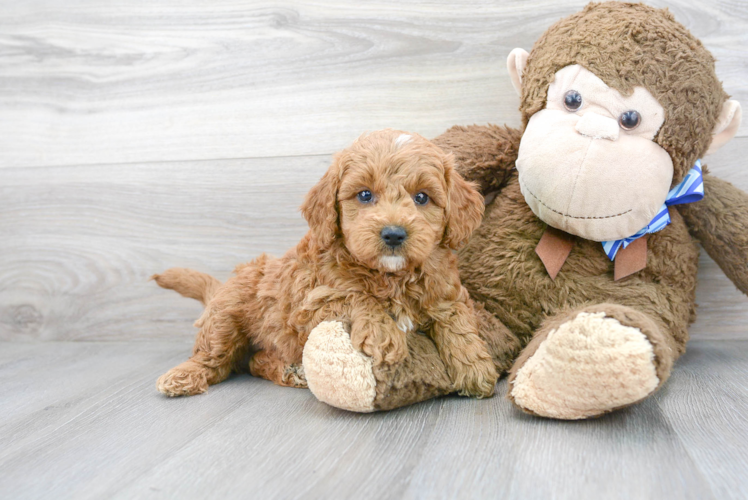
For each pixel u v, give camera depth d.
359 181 1.49
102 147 2.56
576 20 1.75
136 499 1.09
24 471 1.24
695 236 1.94
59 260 2.62
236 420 1.50
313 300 1.56
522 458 1.18
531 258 1.82
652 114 1.59
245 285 1.90
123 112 2.53
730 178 2.13
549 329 1.41
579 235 1.71
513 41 2.22
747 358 1.96
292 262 1.73
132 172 2.53
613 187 1.57
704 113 1.61
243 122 2.44
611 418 1.39
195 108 2.47
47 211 2.61
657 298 1.74
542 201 1.66
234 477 1.16
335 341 1.44
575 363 1.27
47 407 1.69
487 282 1.86
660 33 1.61
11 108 2.62
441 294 1.62
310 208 1.60
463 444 1.27
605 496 1.03
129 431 1.46
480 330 1.74
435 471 1.14
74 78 2.57
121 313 2.58
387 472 1.15
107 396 1.78
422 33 2.29
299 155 2.40
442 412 1.49
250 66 2.42
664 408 1.46
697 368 1.83
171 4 2.47
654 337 1.25
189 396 1.76
